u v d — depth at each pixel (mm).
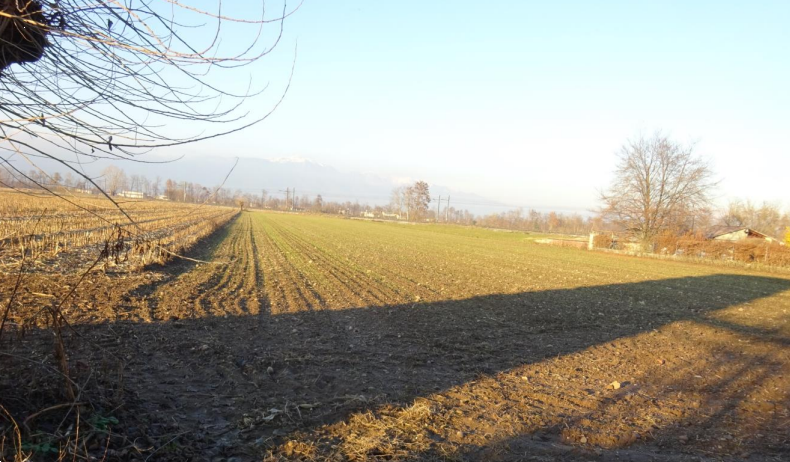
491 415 5828
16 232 15391
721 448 5320
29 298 9672
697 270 31734
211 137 2889
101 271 13656
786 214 68688
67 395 4352
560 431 5539
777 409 6684
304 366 7203
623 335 10938
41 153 2621
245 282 15445
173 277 14969
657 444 5348
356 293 14500
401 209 166750
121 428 4391
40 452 3598
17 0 2506
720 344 10602
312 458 4449
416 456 4613
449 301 13992
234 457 4430
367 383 6641
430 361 7934
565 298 16000
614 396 6855
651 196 46781
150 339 7945
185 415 5219
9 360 5266
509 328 10867
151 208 57250
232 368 6867
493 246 45750
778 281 27141
